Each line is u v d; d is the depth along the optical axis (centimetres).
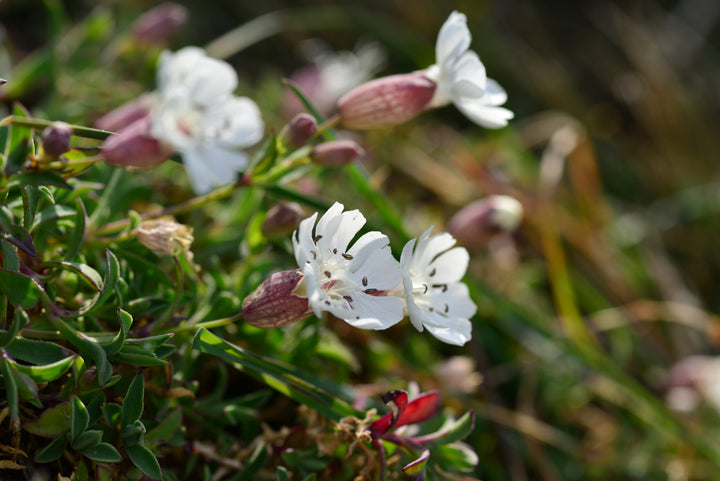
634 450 39
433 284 30
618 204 51
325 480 31
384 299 29
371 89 32
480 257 42
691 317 43
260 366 30
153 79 41
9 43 42
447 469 31
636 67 56
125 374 29
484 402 38
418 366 37
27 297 28
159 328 30
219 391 31
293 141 31
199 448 30
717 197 51
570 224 45
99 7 45
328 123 32
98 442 28
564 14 61
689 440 39
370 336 35
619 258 45
